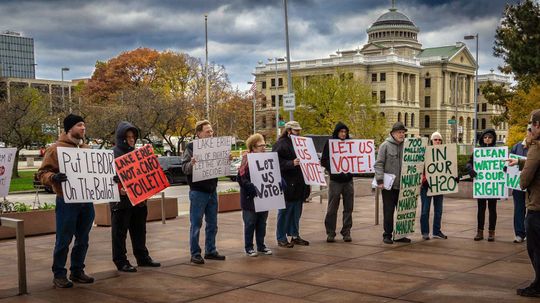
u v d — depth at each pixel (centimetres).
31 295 669
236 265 828
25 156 6191
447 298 642
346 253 912
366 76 10450
